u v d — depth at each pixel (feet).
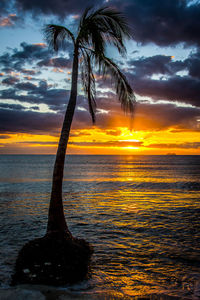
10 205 54.39
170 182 109.09
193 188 87.76
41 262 20.89
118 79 24.32
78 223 39.45
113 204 56.39
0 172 162.20
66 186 93.61
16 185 92.89
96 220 41.42
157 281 19.88
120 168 233.76
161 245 29.25
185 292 17.95
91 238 31.89
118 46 24.23
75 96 25.36
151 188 87.81
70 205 55.26
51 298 16.21
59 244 22.11
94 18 24.14
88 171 189.06
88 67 26.63
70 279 19.12
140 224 38.96
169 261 24.38
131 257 25.32
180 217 43.78
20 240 30.53
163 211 48.67
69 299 16.15
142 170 203.21
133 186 93.97
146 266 23.07
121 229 36.14
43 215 44.73
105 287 18.37
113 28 23.57
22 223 38.93
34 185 92.84
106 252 26.68
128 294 17.35
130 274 21.15
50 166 253.03
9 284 18.34
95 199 63.67
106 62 24.39
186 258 25.21
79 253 22.49
